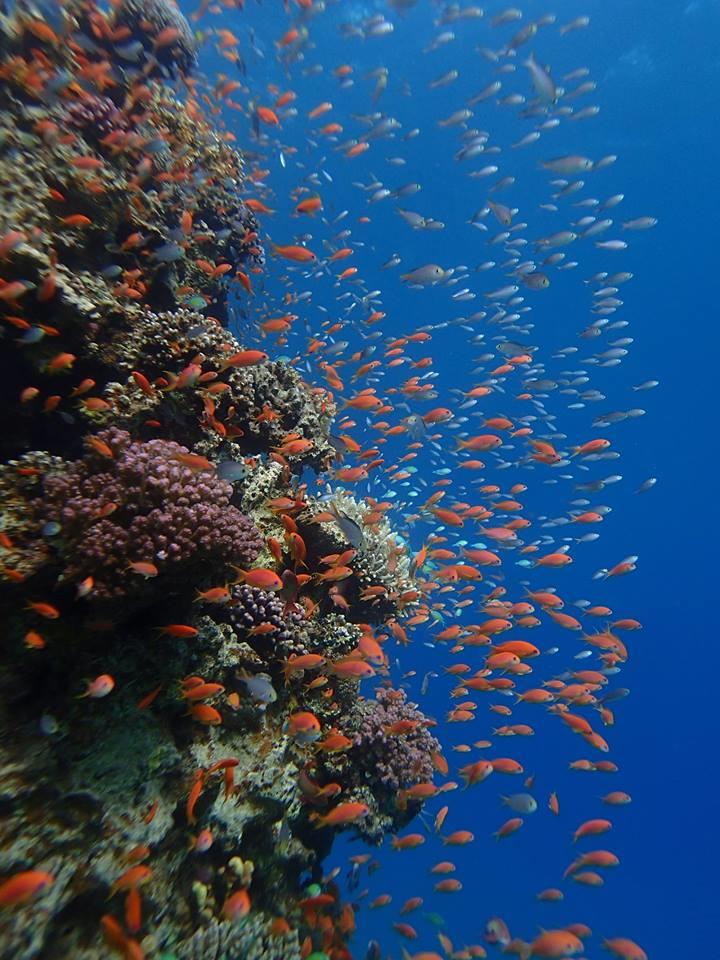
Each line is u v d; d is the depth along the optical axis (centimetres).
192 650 67
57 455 84
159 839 57
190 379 80
